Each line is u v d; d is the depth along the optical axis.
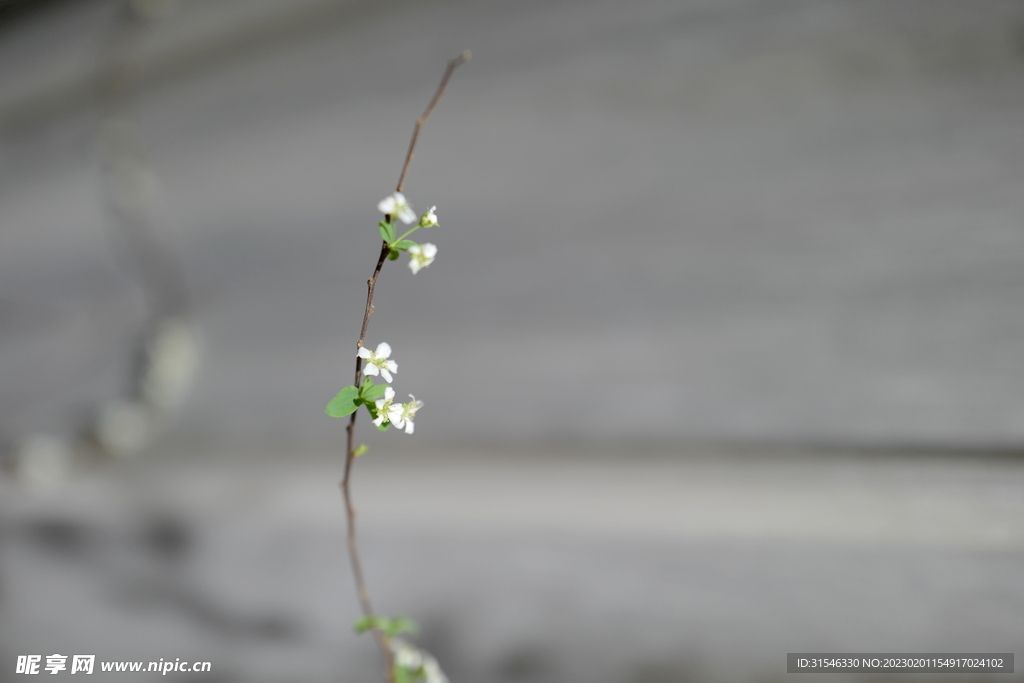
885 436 0.77
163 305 1.29
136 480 1.03
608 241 1.07
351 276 1.22
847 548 0.70
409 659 0.59
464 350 1.03
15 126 1.78
